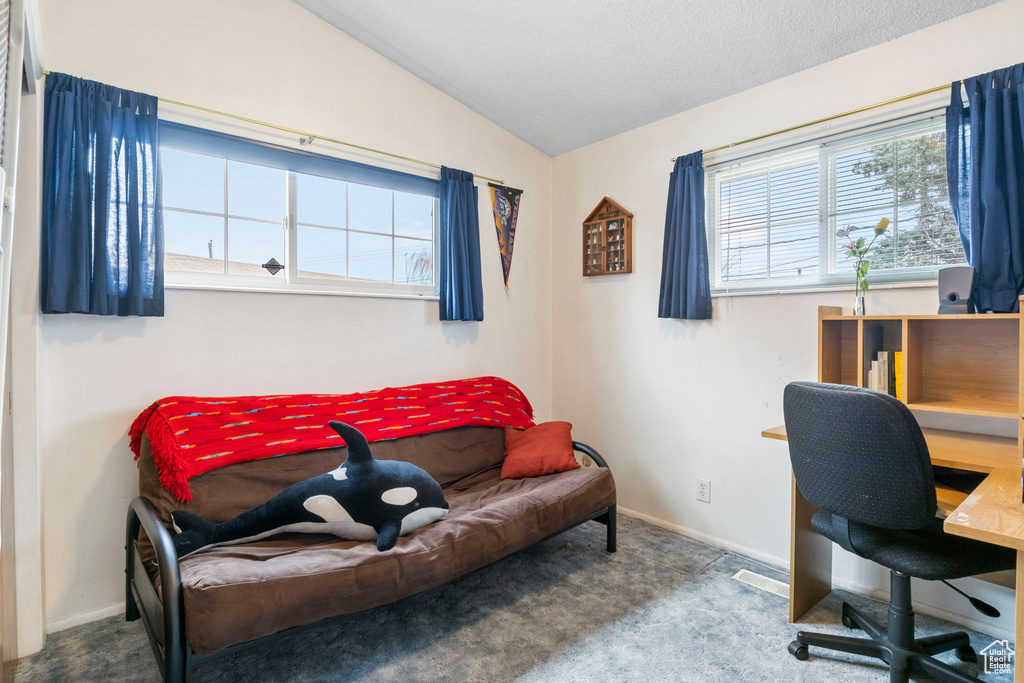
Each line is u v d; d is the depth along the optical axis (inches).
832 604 82.6
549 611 80.6
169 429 74.4
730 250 104.1
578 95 109.3
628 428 121.1
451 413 104.4
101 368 77.0
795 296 93.4
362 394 97.4
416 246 114.7
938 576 54.9
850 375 84.7
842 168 89.2
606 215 124.0
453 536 71.8
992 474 56.0
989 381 72.5
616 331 123.3
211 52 85.8
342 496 72.9
